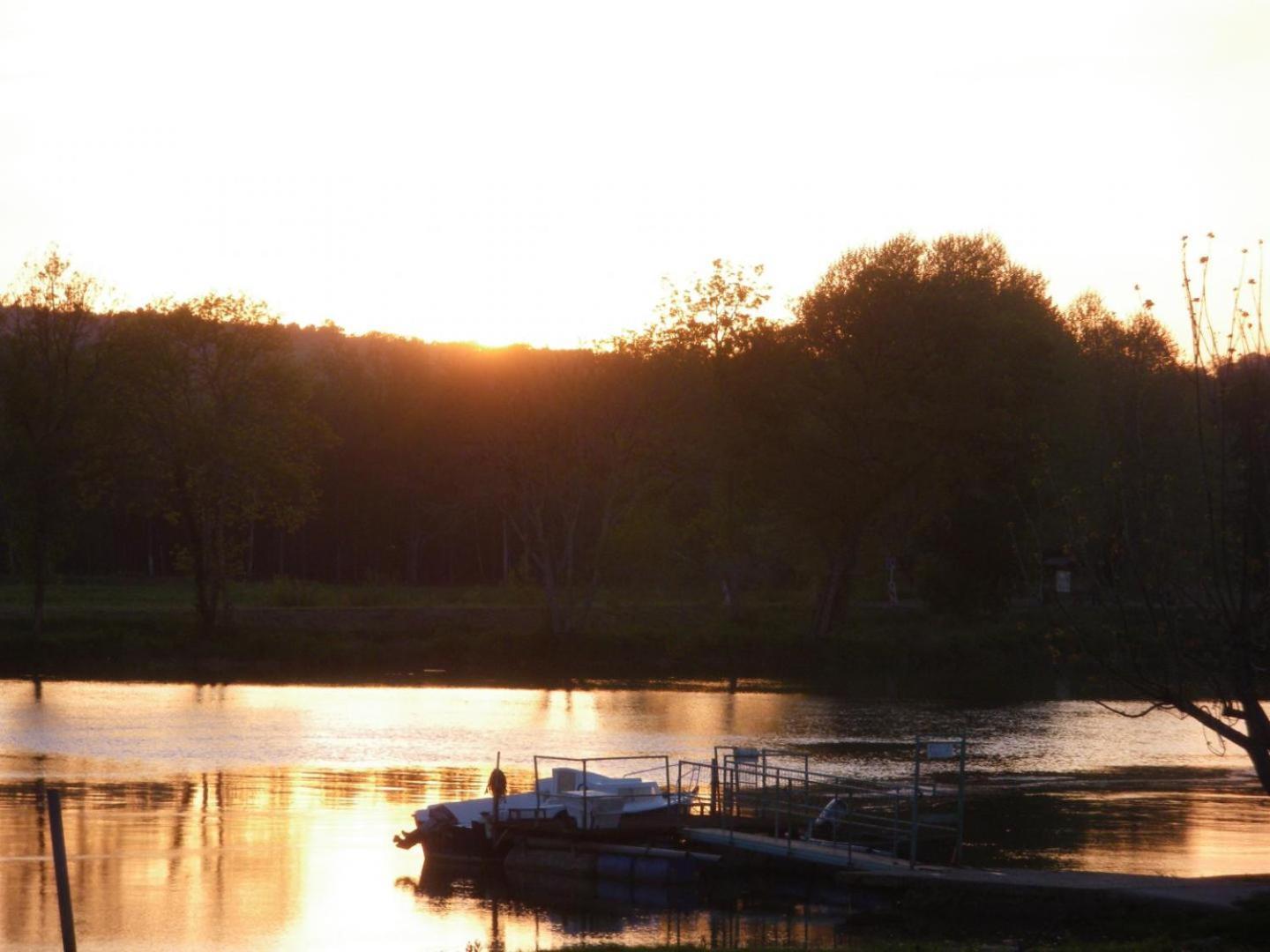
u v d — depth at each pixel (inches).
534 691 3078.2
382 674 3346.5
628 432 3624.5
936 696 3080.7
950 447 3449.8
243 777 1902.1
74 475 3373.5
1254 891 1034.7
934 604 3865.7
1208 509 888.9
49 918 1154.0
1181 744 2372.0
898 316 3452.3
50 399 3353.8
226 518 3511.3
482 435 3791.8
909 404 3420.3
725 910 1210.6
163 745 2192.4
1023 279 4227.4
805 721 2615.7
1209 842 1492.4
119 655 3366.1
